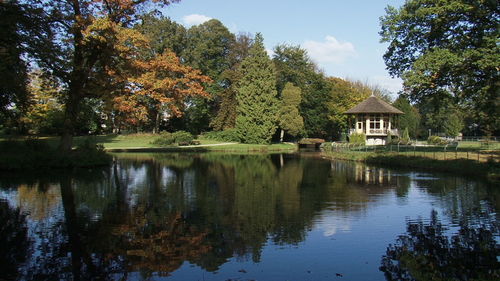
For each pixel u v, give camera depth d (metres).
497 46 19.38
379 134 53.47
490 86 21.91
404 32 23.77
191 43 59.78
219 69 65.56
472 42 20.97
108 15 21.66
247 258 7.39
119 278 6.42
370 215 10.92
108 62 22.06
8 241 8.35
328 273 6.70
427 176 20.38
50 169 22.41
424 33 22.91
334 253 7.71
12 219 10.23
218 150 48.31
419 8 21.77
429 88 23.19
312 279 6.45
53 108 50.88
